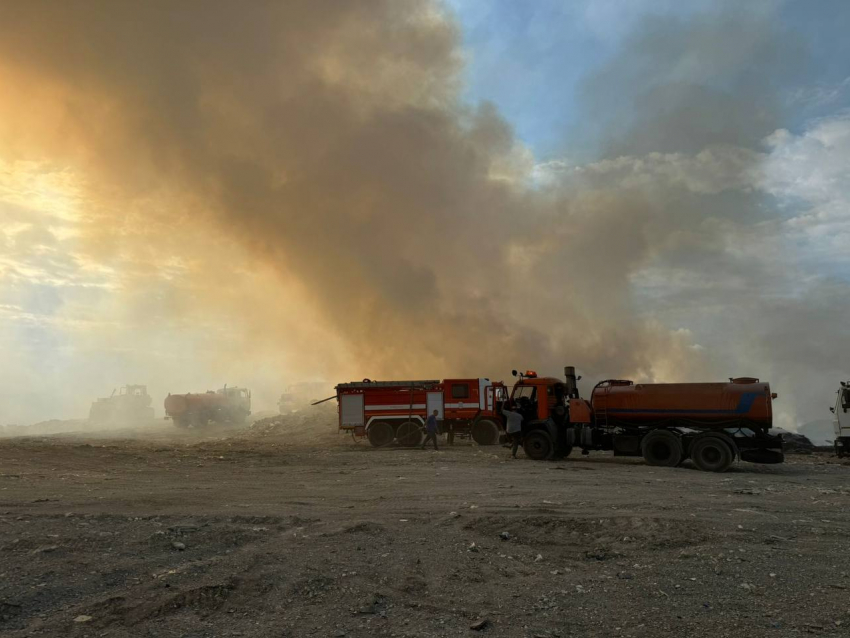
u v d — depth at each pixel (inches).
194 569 285.9
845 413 1007.6
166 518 388.5
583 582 282.7
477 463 839.7
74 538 324.5
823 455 1107.9
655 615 239.3
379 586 273.6
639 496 518.9
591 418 856.9
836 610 240.8
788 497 527.2
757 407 770.8
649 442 812.0
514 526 385.7
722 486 599.8
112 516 386.0
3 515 386.9
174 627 225.0
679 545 342.6
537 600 259.0
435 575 291.6
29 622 224.4
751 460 772.6
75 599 247.4
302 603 253.1
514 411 919.0
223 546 331.6
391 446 1181.1
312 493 532.1
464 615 242.5
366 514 428.8
